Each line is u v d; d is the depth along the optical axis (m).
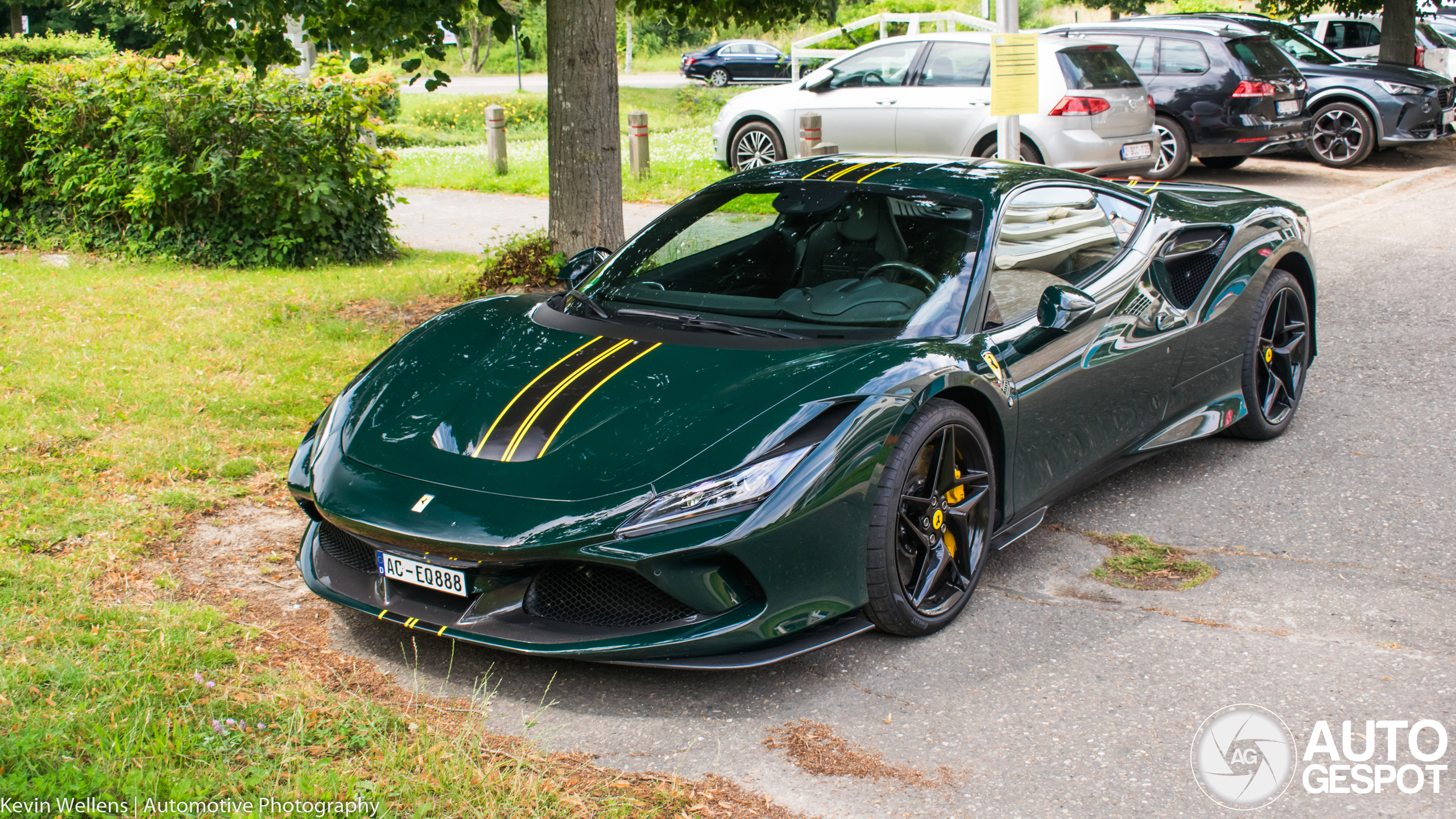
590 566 2.85
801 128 11.66
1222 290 4.52
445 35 6.75
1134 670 3.01
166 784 2.28
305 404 5.15
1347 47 16.69
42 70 9.54
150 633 2.97
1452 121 13.32
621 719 2.79
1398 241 8.84
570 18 7.00
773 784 2.51
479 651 3.12
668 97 29.94
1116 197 4.39
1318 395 5.45
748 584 2.82
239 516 3.98
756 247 3.86
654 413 3.02
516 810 2.31
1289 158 14.09
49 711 2.52
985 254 3.59
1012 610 3.39
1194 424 4.47
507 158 15.96
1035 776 2.54
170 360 5.77
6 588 3.20
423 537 2.81
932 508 3.17
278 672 2.90
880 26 18.20
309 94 9.02
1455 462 4.49
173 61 8.98
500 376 3.34
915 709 2.83
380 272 8.62
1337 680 2.92
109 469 4.25
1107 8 45.56
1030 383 3.48
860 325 3.42
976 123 10.84
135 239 9.23
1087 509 4.22
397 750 2.52
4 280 7.84
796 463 2.82
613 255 4.19
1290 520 4.03
